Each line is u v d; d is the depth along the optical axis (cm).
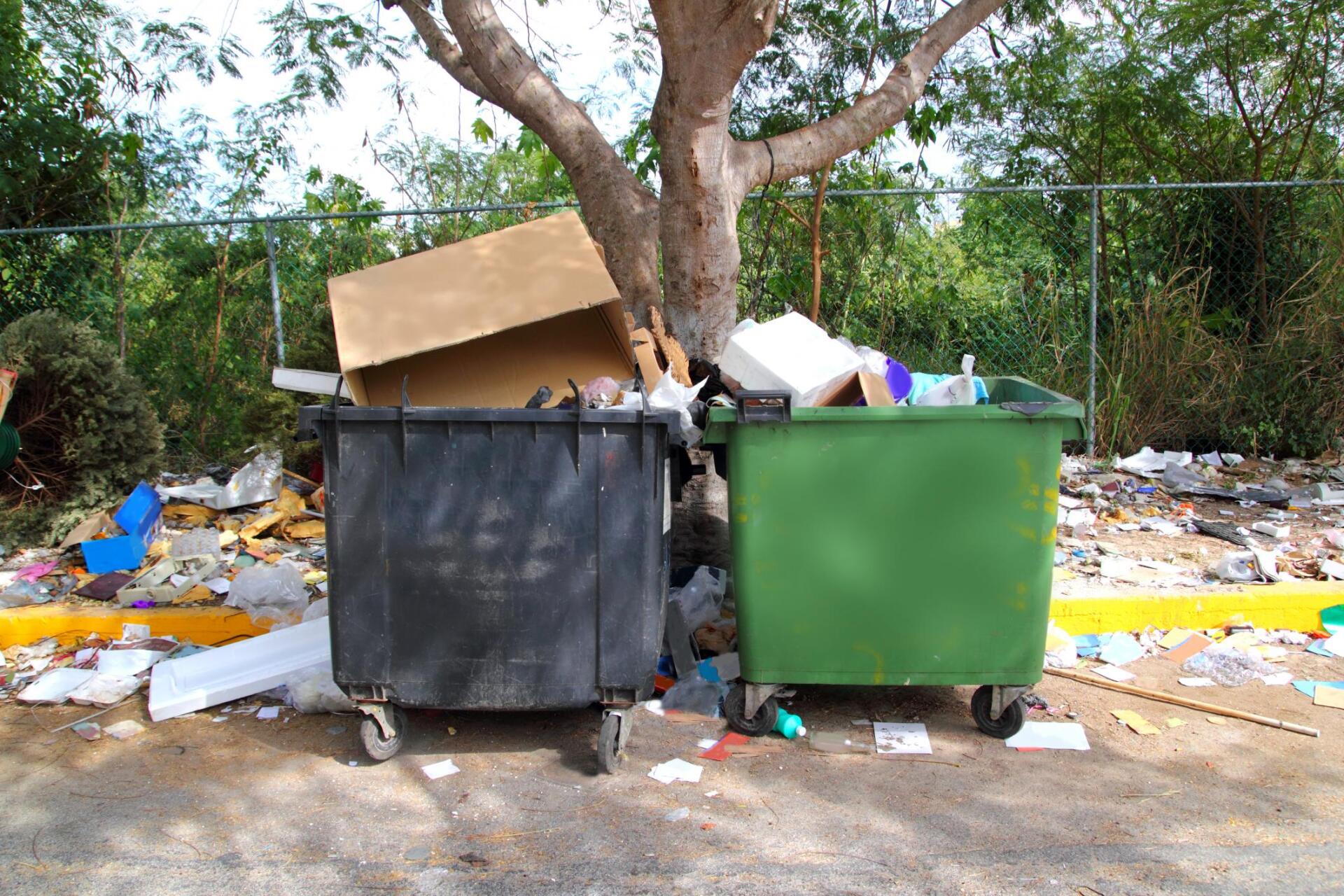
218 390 696
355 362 322
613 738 317
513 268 352
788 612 329
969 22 538
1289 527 540
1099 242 746
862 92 723
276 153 880
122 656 397
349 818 295
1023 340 715
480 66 482
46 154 774
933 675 330
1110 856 268
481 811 298
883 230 708
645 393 314
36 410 512
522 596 311
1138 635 419
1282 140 783
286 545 526
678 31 412
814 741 338
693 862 269
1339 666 391
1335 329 679
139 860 273
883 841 277
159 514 537
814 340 353
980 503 321
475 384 369
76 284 732
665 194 457
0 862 273
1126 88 809
